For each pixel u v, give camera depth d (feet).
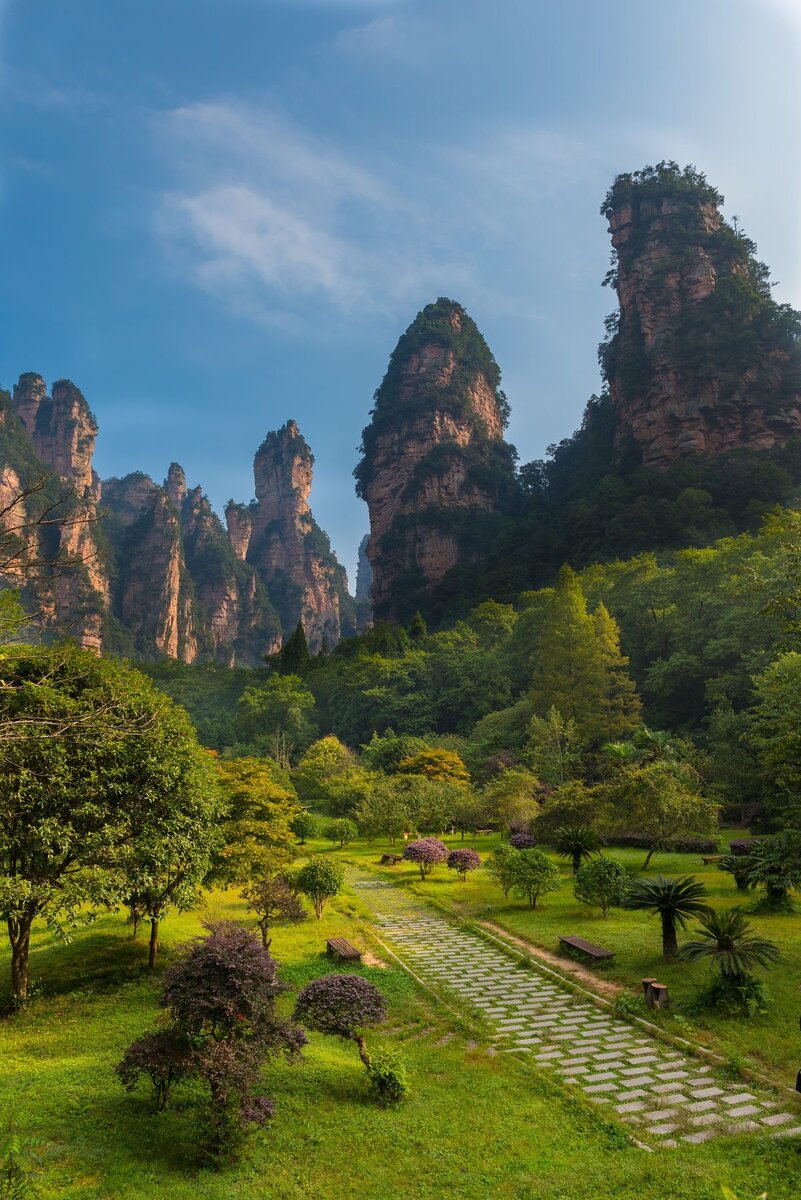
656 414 374.43
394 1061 33.47
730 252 404.77
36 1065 35.94
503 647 264.72
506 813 126.52
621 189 437.99
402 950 61.93
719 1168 26.07
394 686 273.54
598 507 362.74
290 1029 32.50
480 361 620.90
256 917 73.00
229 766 76.64
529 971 54.70
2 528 24.57
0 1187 21.63
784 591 56.18
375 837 133.69
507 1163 26.89
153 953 53.67
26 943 47.16
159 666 483.10
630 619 211.61
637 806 93.76
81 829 45.21
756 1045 37.50
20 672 45.09
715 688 151.23
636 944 57.57
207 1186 25.00
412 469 546.67
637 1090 33.50
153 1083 31.37
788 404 349.61
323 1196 24.71
